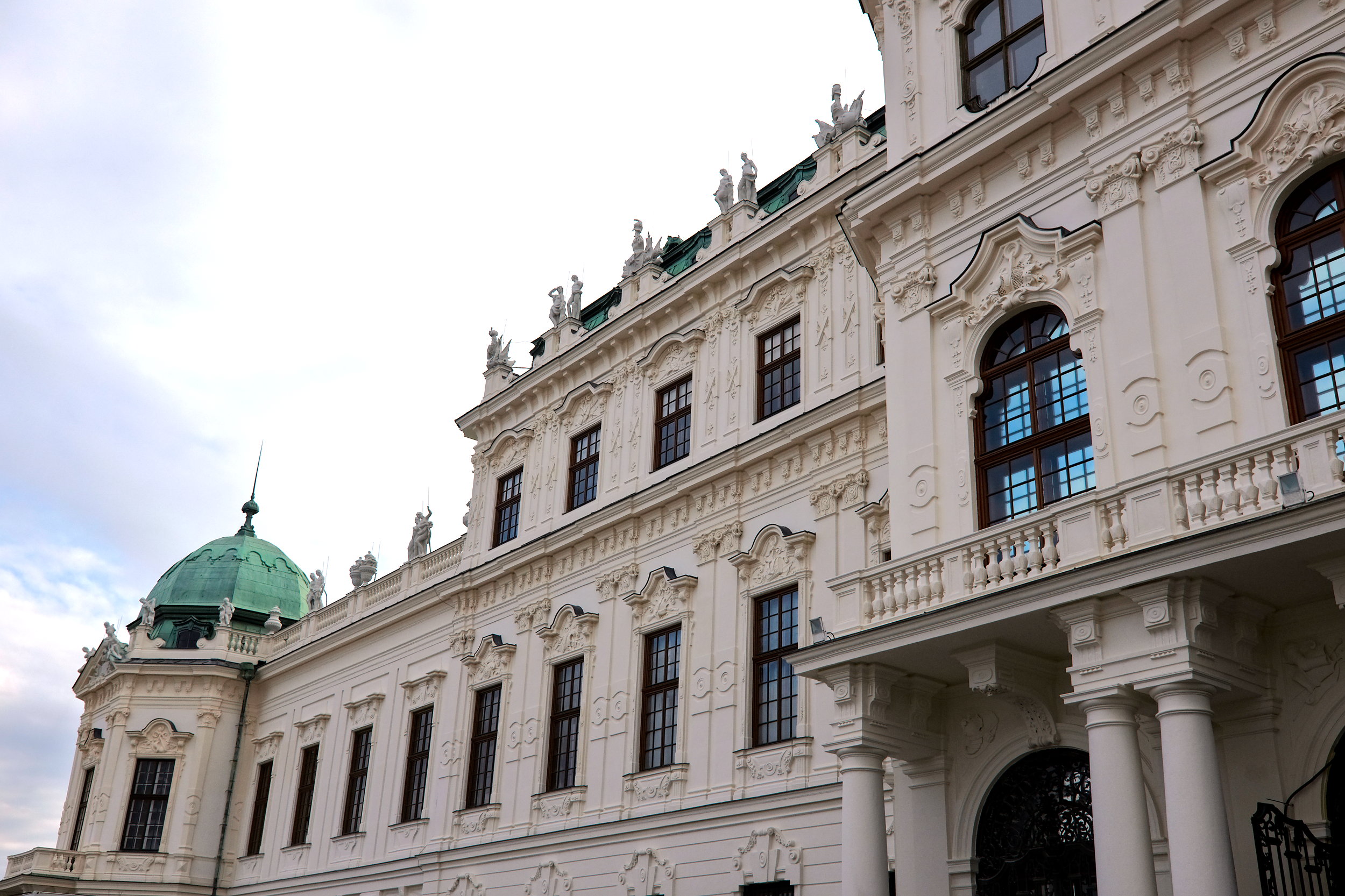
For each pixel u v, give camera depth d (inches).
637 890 954.7
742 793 902.4
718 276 1093.1
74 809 1748.3
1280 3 599.2
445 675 1312.7
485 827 1157.7
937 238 737.0
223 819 1653.5
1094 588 537.3
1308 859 493.7
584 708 1087.0
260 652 1772.9
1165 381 594.6
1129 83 651.5
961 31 776.9
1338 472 485.7
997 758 654.5
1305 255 565.0
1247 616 540.1
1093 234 642.8
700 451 1067.3
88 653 1877.5
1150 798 583.5
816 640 682.8
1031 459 655.1
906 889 682.2
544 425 1300.4
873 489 894.4
